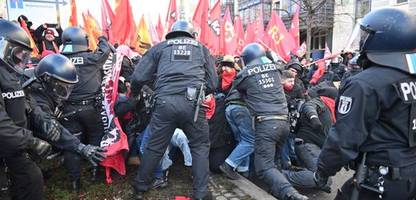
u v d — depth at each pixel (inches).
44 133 118.2
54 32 303.1
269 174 154.0
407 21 83.7
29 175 112.3
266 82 162.7
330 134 85.6
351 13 845.8
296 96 192.7
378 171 83.4
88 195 152.5
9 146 92.3
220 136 182.1
